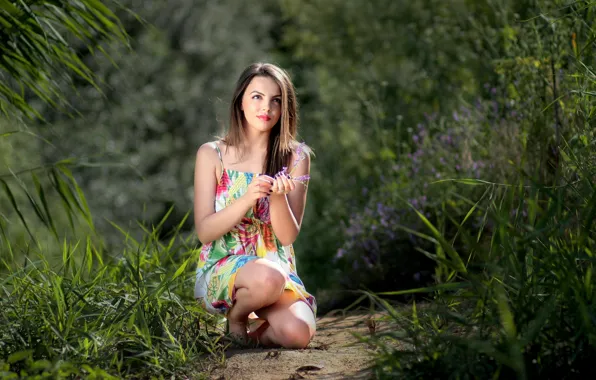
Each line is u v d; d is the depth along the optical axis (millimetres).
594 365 2818
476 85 8172
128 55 16000
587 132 3822
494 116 6676
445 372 2863
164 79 16484
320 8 14469
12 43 4723
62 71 5027
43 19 4855
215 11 17547
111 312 3850
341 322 4938
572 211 3396
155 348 3531
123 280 4535
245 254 4266
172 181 16047
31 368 2930
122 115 15680
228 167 4379
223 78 17047
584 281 2975
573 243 3141
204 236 4227
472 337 3006
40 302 3861
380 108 10031
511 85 6109
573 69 4930
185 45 17031
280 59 17156
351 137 12250
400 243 6652
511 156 5715
